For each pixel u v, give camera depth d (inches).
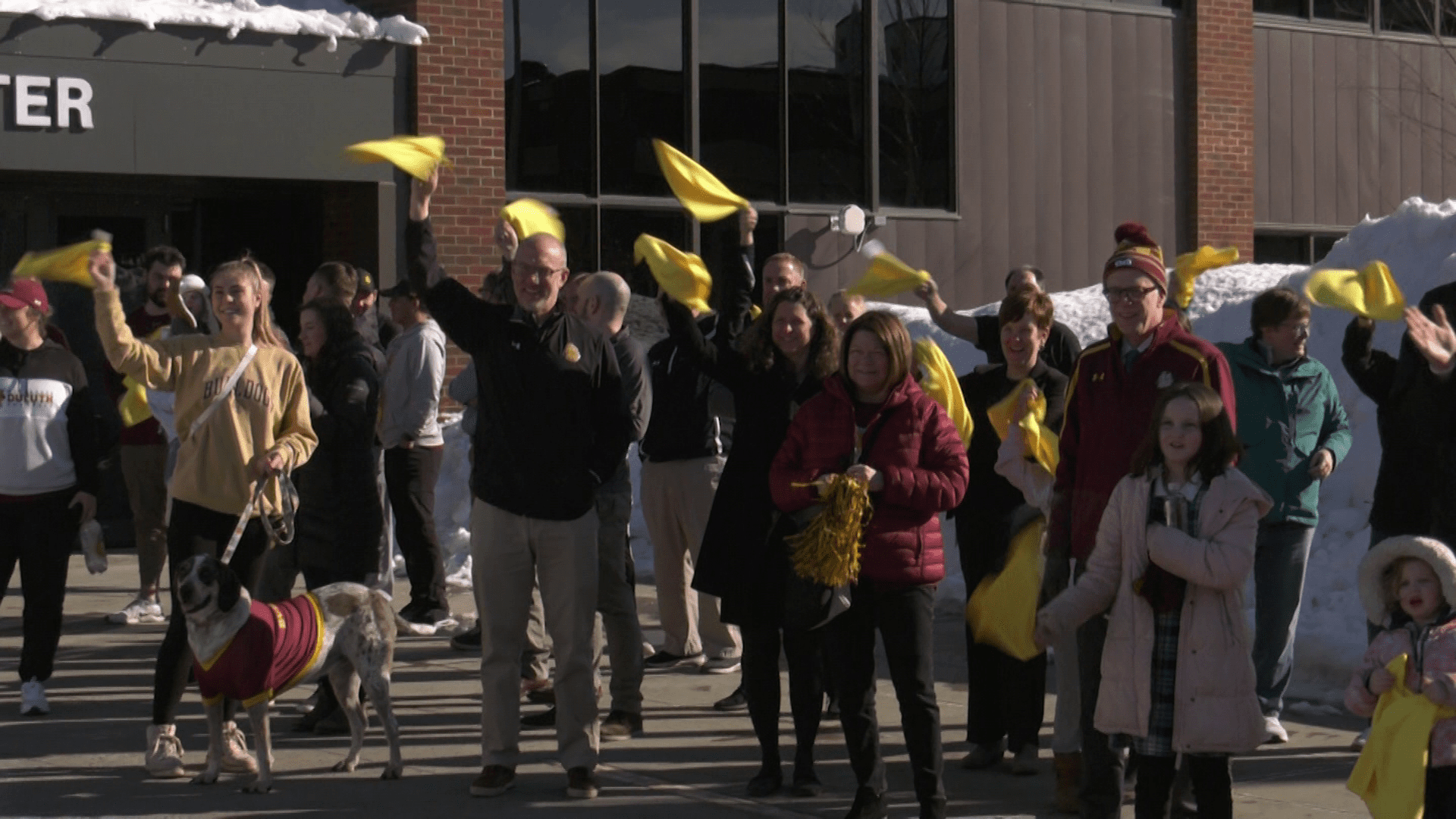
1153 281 222.1
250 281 279.1
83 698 335.9
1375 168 812.6
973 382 282.5
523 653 326.3
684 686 346.9
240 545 277.1
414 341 409.7
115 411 426.9
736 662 360.5
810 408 246.2
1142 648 205.5
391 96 583.8
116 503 565.9
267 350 281.3
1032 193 724.0
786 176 666.8
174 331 434.3
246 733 308.8
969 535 281.0
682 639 359.6
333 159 571.2
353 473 322.0
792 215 667.4
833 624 243.4
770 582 256.5
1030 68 722.2
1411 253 514.6
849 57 684.7
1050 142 727.7
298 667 264.1
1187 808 242.8
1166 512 203.2
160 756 273.1
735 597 258.2
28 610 318.7
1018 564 245.8
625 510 307.7
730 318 299.3
